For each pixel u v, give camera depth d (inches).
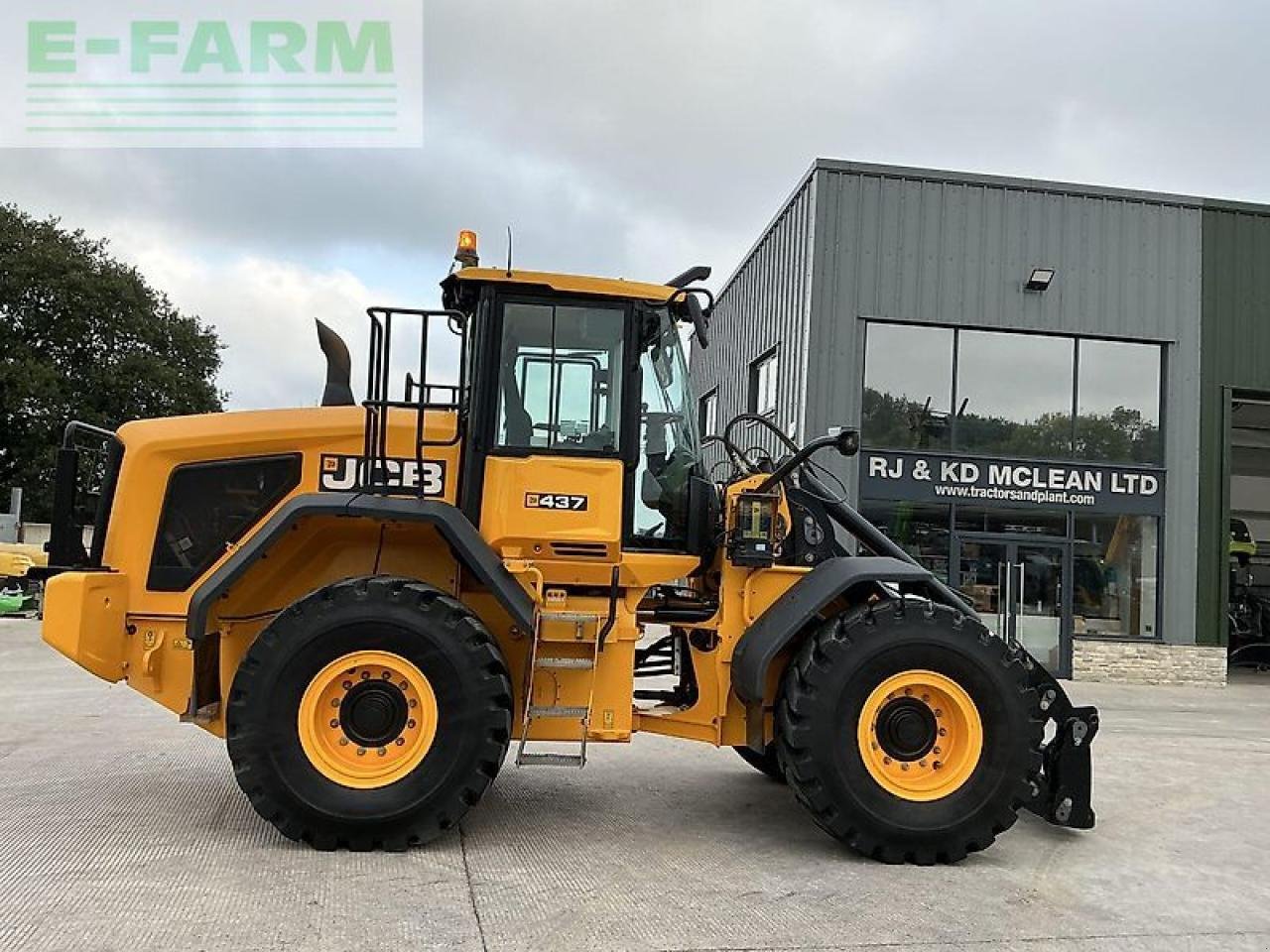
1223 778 264.7
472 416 189.0
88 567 196.4
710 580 207.3
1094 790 245.9
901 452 510.6
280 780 167.9
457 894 153.2
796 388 523.2
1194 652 526.3
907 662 180.9
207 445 193.3
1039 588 520.1
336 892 151.8
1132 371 534.9
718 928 143.8
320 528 188.1
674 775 244.7
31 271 1407.5
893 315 510.6
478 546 180.2
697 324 193.9
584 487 187.8
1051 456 525.7
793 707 177.9
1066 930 149.0
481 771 172.4
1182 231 536.4
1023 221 522.6
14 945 130.0
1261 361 540.7
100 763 237.5
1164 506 531.2
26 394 1334.9
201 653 190.2
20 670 405.1
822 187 506.9
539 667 183.2
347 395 213.0
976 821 178.5
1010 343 524.4
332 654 170.9
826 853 183.9
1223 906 161.9
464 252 200.4
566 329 192.2
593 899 153.9
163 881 155.3
